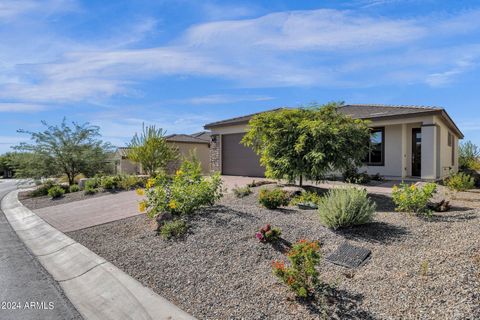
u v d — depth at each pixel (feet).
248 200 28.53
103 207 33.22
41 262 18.22
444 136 50.31
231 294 11.89
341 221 17.39
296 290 10.90
